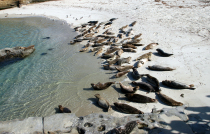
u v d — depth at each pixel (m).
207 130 6.05
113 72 11.16
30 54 14.77
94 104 8.39
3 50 14.07
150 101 7.88
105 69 11.62
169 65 10.84
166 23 18.12
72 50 15.13
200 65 10.31
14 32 21.12
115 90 9.31
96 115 7.25
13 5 35.34
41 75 11.52
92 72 11.38
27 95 9.62
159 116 6.90
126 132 5.91
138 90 9.01
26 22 25.67
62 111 7.95
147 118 6.81
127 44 14.16
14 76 11.67
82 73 11.38
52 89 9.93
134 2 29.64
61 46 16.14
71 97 9.08
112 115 7.49
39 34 19.92
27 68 12.61
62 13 28.69
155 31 16.61
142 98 7.97
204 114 6.83
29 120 7.14
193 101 7.64
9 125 6.93
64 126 6.76
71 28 21.36
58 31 20.67
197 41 13.42
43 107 8.55
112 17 23.45
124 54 13.26
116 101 8.41
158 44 13.89
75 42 16.81
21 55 14.29
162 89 8.77
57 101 8.88
